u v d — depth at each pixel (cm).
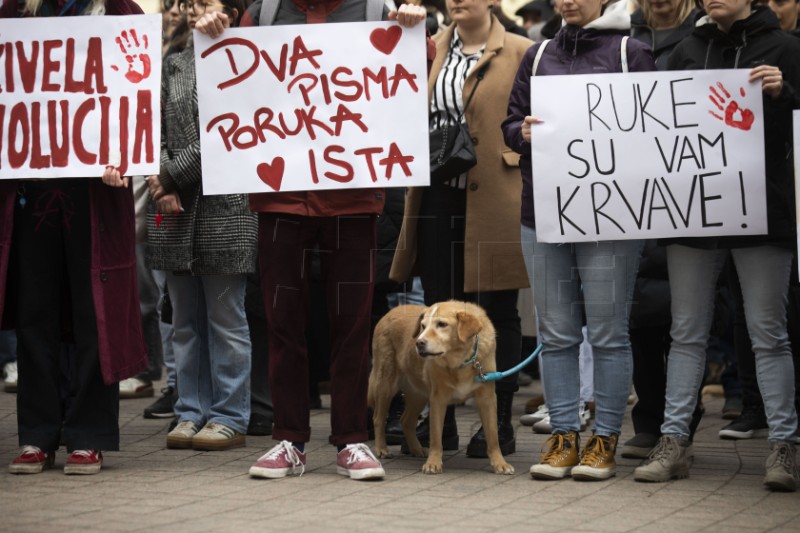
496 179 632
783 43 549
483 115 636
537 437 712
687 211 551
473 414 809
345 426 565
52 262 571
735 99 548
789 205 548
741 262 554
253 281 712
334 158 560
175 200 632
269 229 559
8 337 923
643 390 636
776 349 552
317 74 562
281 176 559
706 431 734
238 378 664
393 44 561
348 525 459
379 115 561
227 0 660
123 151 568
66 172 564
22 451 577
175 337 682
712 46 566
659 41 670
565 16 575
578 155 557
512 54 646
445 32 666
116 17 572
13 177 562
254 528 452
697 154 550
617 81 557
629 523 469
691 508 499
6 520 466
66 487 538
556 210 559
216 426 656
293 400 568
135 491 529
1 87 569
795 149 524
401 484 550
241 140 562
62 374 618
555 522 470
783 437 548
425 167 560
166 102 655
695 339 565
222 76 564
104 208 571
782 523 471
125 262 580
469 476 574
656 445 573
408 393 632
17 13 581
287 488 538
